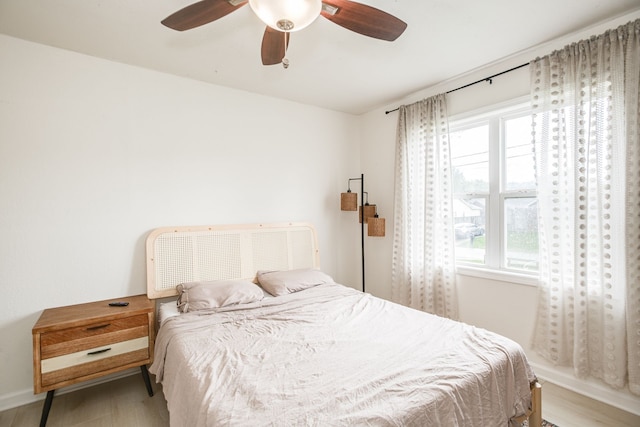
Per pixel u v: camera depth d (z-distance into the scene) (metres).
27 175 2.10
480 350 1.58
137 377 2.43
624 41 1.86
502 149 2.62
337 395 1.20
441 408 1.20
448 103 2.87
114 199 2.39
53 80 2.18
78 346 1.90
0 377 2.02
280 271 2.96
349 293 2.66
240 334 1.83
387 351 1.59
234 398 1.20
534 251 2.45
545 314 2.24
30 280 2.10
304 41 2.12
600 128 1.95
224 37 2.07
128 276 2.45
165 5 1.74
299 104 3.38
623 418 1.83
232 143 2.94
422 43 2.18
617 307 1.89
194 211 2.74
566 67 2.09
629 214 1.83
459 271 2.82
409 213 3.12
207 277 2.71
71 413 1.97
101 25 1.93
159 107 2.58
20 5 1.72
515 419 1.51
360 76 2.71
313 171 3.49
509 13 1.85
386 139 3.51
